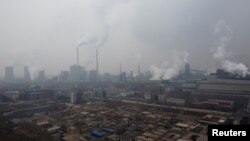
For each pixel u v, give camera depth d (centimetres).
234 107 7944
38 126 5691
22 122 6234
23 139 4547
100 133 4994
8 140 4434
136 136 4800
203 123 5928
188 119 6531
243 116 6681
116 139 4653
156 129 5391
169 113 7588
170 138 4600
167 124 5825
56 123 6144
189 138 4569
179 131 5175
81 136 4947
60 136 4931
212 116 6662
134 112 7750
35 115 7494
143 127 5512
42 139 4647
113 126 5744
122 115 7162
